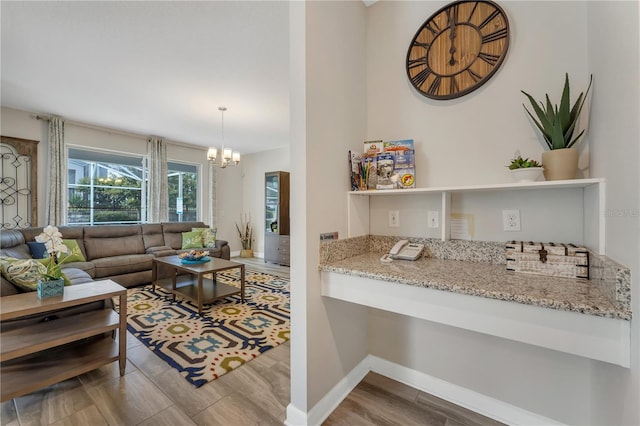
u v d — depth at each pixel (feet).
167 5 6.32
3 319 4.81
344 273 4.56
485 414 4.83
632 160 2.60
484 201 4.94
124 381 5.77
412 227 5.71
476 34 4.87
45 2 6.19
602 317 2.84
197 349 7.12
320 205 4.80
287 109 12.53
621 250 2.86
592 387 3.98
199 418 4.78
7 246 9.61
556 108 3.96
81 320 6.01
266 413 4.91
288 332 8.16
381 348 6.03
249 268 17.22
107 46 7.86
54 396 5.28
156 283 11.91
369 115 6.12
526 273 4.13
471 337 4.98
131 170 16.72
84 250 13.05
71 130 14.28
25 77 9.61
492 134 4.80
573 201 4.22
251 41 7.67
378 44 6.04
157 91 10.73
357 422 4.69
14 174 12.41
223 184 21.45
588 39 3.98
